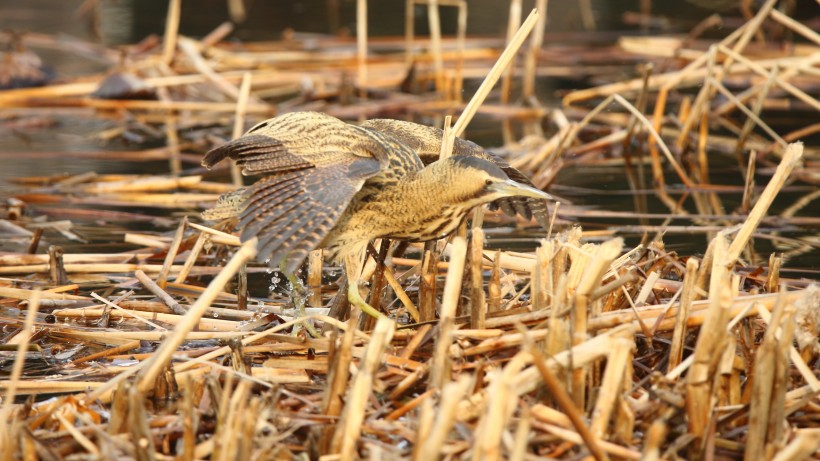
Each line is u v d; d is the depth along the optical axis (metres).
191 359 7.77
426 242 8.48
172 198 13.64
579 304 6.53
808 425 6.82
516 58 23.52
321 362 7.86
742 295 8.25
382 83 21.22
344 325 7.91
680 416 6.57
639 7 29.41
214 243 10.95
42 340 8.96
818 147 16.61
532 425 6.26
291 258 7.16
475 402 6.36
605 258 6.39
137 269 10.71
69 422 6.57
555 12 29.02
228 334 8.50
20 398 7.83
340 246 8.42
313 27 26.72
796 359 6.72
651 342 7.31
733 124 18.55
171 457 6.36
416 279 9.85
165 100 19.98
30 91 20.03
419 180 8.25
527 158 14.82
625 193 14.17
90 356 8.49
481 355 7.37
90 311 9.39
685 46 22.38
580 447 6.16
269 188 7.77
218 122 19.00
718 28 25.83
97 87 20.00
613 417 6.36
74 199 13.62
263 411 6.50
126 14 28.41
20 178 14.51
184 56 21.94
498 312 7.89
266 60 22.30
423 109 19.36
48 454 6.27
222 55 22.12
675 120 17.19
